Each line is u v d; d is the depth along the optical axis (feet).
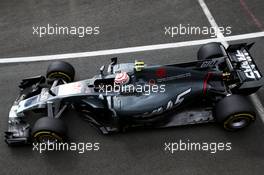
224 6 31.60
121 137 23.53
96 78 23.22
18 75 28.37
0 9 34.63
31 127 24.54
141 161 22.22
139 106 22.15
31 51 30.30
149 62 28.02
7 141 23.03
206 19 30.78
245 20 30.19
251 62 23.15
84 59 28.99
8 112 25.84
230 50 24.20
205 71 23.06
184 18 31.14
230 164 21.47
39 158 23.07
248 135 22.61
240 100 21.20
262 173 20.88
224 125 21.89
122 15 32.32
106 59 28.71
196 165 21.65
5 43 31.30
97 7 33.45
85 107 23.25
